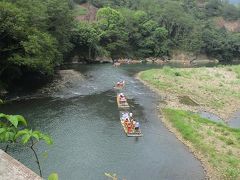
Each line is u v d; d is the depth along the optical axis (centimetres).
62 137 3750
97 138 3809
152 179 2942
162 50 13988
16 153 3194
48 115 4528
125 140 3812
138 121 4559
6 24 5303
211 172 3161
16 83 6059
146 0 16612
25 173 320
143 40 13638
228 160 3388
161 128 4328
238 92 7038
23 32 5612
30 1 6500
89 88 6481
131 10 15300
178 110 5225
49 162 3114
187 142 3891
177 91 6725
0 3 5312
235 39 16275
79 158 3250
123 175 2975
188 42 15175
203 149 3662
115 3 16175
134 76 8219
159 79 7694
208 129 4331
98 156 3334
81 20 13562
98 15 12912
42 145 3450
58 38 8056
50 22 7762
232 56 16312
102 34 11969
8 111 4603
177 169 3172
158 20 14988
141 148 3609
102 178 2897
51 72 6412
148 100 5819
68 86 6488
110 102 5469
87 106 5131
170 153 3538
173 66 11925
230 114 5541
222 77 8438
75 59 10781
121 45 12506
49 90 6044
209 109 5675
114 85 6925
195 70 9062
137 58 13275
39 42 5812
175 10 15600
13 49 5756
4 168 317
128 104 5422
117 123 4378
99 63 11056
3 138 519
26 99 5356
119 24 12781
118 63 11406
